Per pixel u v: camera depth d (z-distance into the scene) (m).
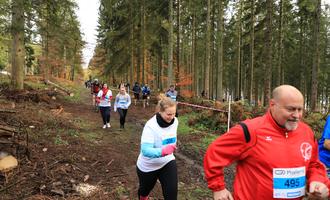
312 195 2.72
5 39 19.00
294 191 2.70
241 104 14.59
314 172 2.81
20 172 6.02
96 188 5.93
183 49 41.41
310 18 29.62
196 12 29.58
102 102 12.40
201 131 12.39
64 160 7.06
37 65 40.50
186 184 6.64
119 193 5.82
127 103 12.57
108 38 30.08
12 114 9.88
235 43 37.41
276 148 2.68
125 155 8.49
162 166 4.70
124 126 13.23
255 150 2.72
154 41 29.31
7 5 14.59
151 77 41.09
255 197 2.74
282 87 2.69
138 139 10.80
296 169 2.69
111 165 7.46
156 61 45.94
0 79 21.31
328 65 40.75
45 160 6.84
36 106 13.56
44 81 29.39
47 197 5.26
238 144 2.79
